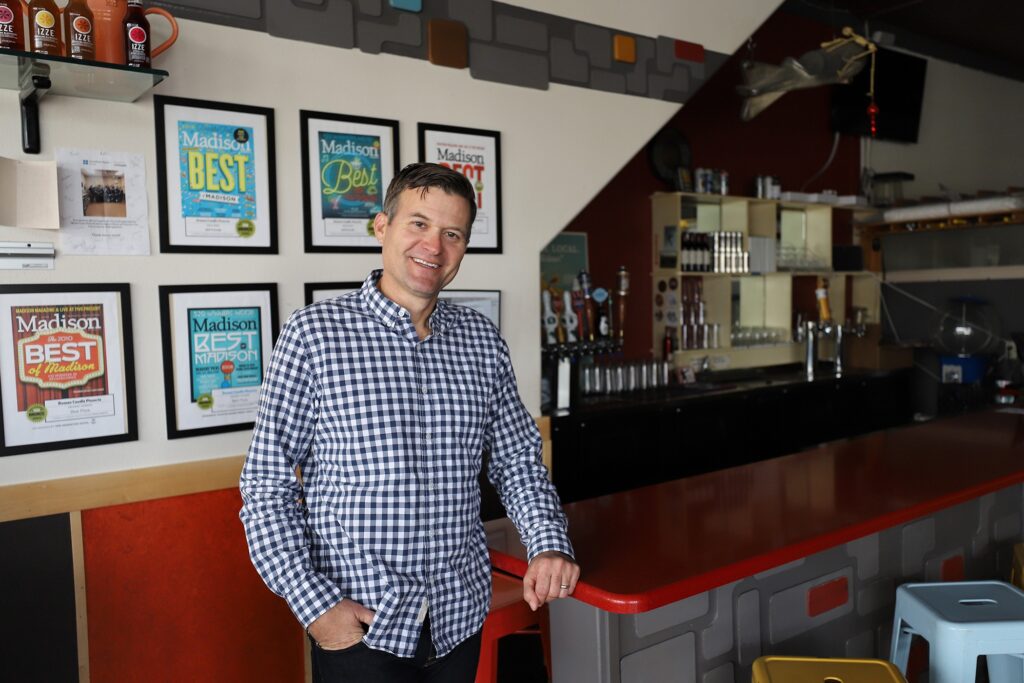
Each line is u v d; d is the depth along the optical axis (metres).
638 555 1.85
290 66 2.71
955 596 2.14
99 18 2.16
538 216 3.39
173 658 2.52
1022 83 7.62
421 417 1.59
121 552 2.42
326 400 1.55
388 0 2.92
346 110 2.84
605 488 4.00
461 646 1.67
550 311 4.03
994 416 3.82
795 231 6.00
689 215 5.29
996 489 2.49
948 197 6.00
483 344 1.74
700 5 3.83
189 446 2.56
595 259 4.83
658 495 2.41
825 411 5.29
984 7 5.98
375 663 1.54
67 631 2.35
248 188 2.63
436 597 1.59
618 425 4.04
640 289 5.08
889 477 2.57
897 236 6.38
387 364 1.58
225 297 2.60
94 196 2.35
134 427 2.44
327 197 2.81
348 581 1.54
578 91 3.46
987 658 2.35
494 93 3.21
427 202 1.56
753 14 4.03
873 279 6.30
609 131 3.57
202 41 2.52
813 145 6.17
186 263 2.53
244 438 2.67
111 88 2.26
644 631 1.84
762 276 5.74
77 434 2.35
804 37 5.96
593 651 1.77
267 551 1.51
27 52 1.97
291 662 2.73
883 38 6.17
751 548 1.89
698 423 4.47
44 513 2.29
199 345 2.56
